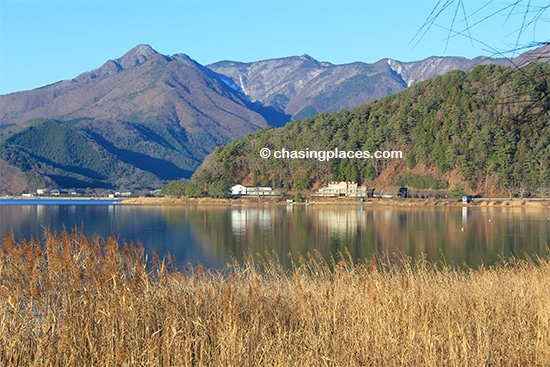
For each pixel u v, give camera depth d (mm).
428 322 12719
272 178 138375
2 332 10234
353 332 12055
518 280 17281
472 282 16828
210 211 107438
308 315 12367
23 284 11422
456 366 11461
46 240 12984
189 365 10547
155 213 104062
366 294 13258
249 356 10969
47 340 10289
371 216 91438
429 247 52812
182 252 49562
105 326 10727
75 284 11180
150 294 11820
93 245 13508
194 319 11633
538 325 12961
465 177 119750
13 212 110562
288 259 43750
